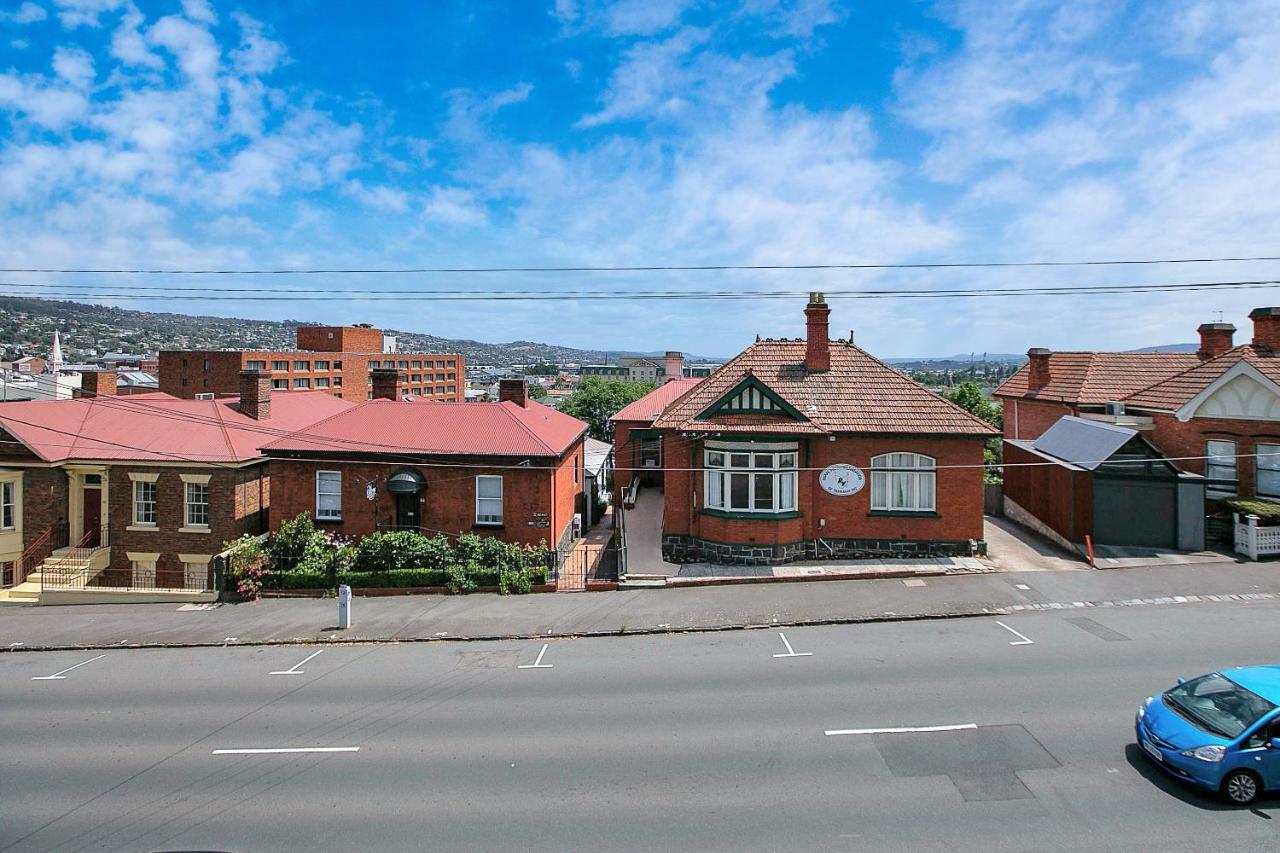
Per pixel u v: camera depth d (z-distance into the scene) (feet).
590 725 47.85
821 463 86.07
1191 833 34.73
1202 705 40.06
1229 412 85.97
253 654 65.77
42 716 52.26
